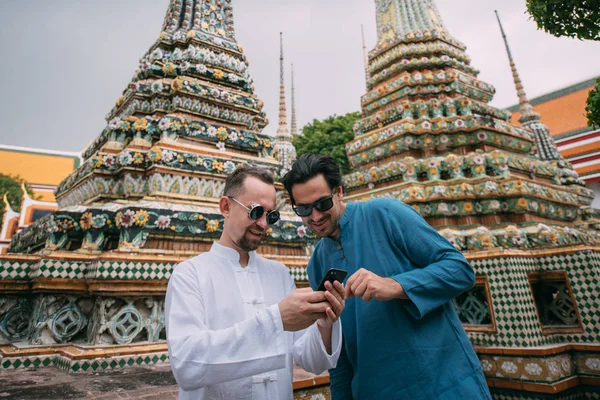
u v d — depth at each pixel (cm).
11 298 477
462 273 231
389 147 899
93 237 523
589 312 511
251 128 831
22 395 309
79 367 400
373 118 994
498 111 977
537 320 521
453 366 223
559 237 609
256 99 821
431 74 969
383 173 835
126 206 537
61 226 509
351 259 255
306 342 219
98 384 346
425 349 222
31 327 469
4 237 1831
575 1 484
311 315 188
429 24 1105
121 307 471
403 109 917
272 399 207
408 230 247
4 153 3244
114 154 659
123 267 468
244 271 235
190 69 767
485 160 762
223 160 688
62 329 464
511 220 696
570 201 783
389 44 1101
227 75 807
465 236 639
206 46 827
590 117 482
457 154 854
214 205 658
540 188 718
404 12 1150
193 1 908
